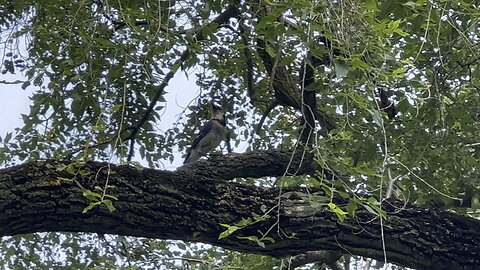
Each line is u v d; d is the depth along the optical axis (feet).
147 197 12.36
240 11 14.80
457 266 13.20
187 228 12.60
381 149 13.87
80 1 12.92
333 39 9.64
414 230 13.15
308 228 12.88
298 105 15.56
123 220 12.23
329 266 17.71
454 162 14.38
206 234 12.69
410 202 13.97
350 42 9.75
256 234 12.80
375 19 9.89
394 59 9.91
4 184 11.72
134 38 12.36
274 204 13.00
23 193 11.73
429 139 13.96
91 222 12.12
